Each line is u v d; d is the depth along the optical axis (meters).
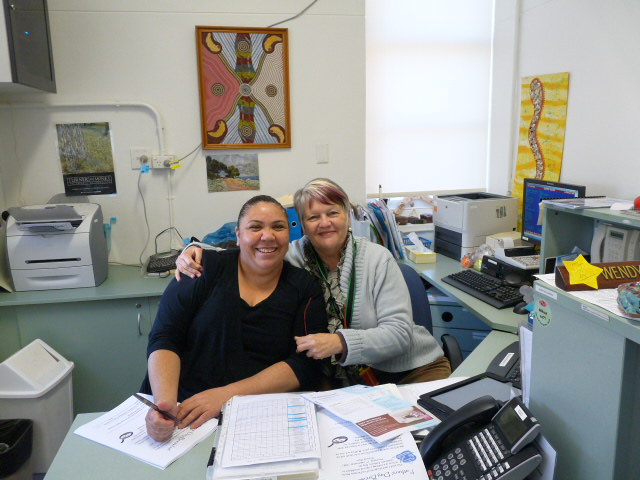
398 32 3.11
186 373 1.49
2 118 2.56
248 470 0.95
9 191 2.62
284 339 1.52
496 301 1.96
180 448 1.09
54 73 2.50
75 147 2.66
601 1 2.24
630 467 0.82
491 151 3.29
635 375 0.78
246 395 1.31
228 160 2.84
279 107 2.84
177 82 2.71
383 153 3.22
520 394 1.16
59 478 1.00
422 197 3.29
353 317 1.64
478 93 3.28
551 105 2.63
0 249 2.34
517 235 2.59
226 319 1.46
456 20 3.16
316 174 2.97
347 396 1.24
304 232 1.72
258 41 2.75
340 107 2.93
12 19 2.05
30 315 2.24
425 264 2.68
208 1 2.67
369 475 0.94
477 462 0.89
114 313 2.30
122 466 1.04
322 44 2.85
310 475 0.94
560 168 2.58
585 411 0.86
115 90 2.65
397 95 3.18
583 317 0.85
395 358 1.67
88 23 2.57
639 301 0.75
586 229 1.91
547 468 0.85
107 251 2.64
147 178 2.76
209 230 2.88
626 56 2.12
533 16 2.77
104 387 2.37
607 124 2.24
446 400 1.18
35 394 1.99
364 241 1.76
